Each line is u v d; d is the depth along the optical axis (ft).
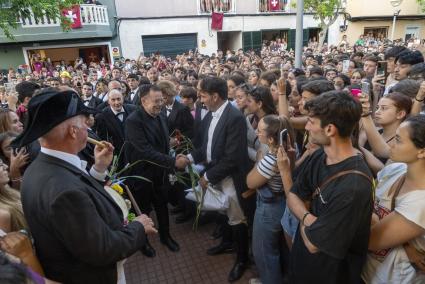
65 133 4.52
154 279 9.04
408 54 11.16
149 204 10.39
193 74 20.45
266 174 6.85
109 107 12.67
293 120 9.16
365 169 4.58
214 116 8.77
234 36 58.54
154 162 9.41
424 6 71.82
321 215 4.71
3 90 22.52
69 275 4.57
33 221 4.34
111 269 4.95
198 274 9.14
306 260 5.16
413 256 4.82
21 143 4.28
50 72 40.65
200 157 9.73
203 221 12.00
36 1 20.58
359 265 4.93
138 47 51.16
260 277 7.93
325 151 4.96
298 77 13.39
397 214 4.65
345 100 4.63
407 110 7.20
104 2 47.52
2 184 5.44
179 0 52.11
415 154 4.56
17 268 2.68
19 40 41.45
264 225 7.27
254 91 9.12
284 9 59.62
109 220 4.76
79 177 4.66
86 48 51.29
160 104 9.61
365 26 71.20
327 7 43.86
